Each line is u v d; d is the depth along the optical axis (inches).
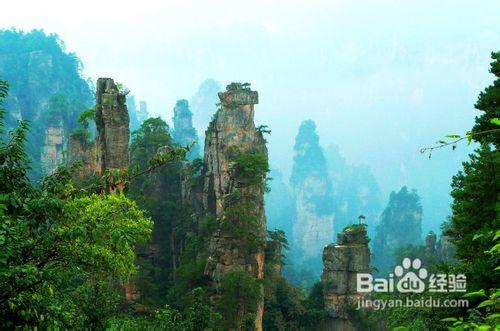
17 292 594.6
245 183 3405.5
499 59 1363.2
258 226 3326.8
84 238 714.8
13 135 709.9
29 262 664.4
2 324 589.9
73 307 791.7
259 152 3782.0
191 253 3572.8
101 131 3513.8
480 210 1155.9
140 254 3978.8
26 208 625.0
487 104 1331.2
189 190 4067.4
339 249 3612.2
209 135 4030.5
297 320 3595.0
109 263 1031.0
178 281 3462.1
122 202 1362.0
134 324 1196.5
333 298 3580.2
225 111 3710.6
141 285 3373.5
